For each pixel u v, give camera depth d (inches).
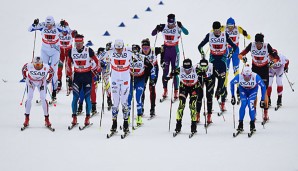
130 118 1453.0
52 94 1583.4
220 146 1211.2
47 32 1625.2
